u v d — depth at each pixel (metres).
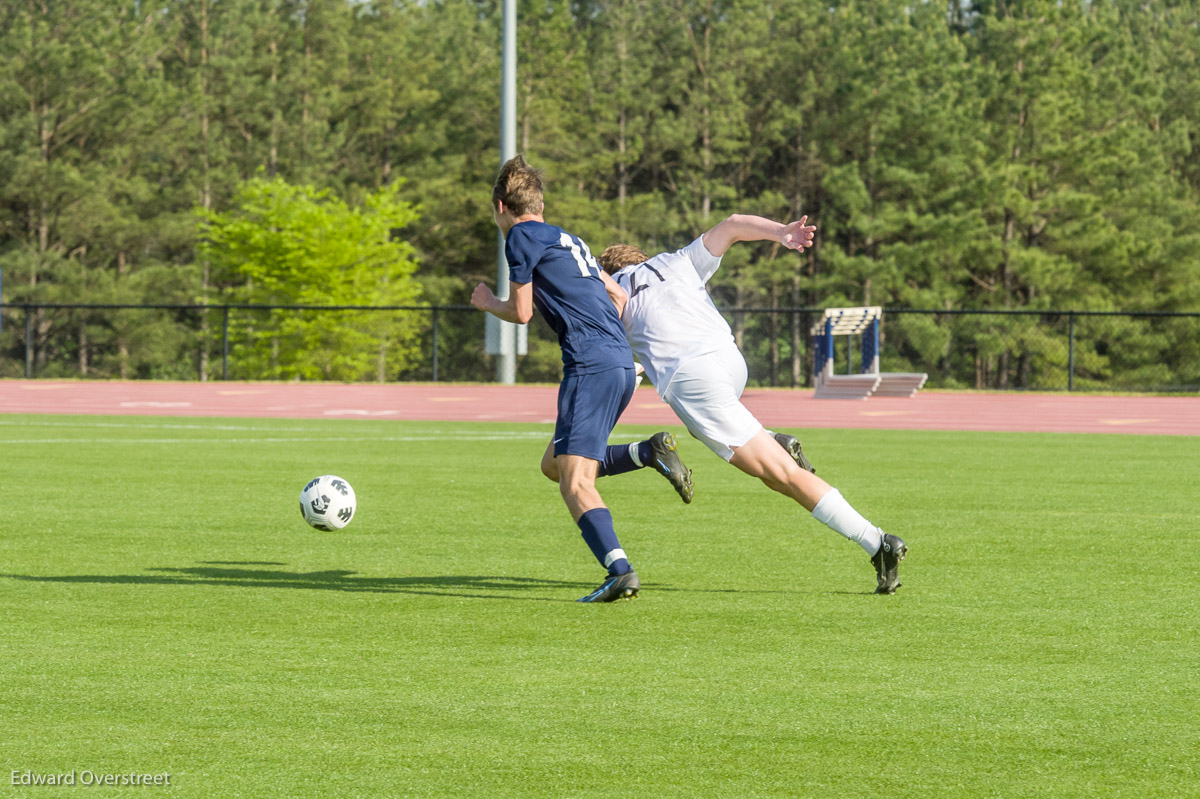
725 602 16.09
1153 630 14.55
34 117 146.88
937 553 20.02
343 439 40.88
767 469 16.39
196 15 169.38
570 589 17.00
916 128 143.25
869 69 146.75
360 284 121.00
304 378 107.00
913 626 14.71
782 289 161.50
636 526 22.70
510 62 72.75
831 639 14.03
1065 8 140.62
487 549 20.36
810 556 19.66
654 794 9.22
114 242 155.88
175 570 18.34
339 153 170.25
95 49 151.12
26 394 67.38
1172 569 18.61
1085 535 21.91
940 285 138.50
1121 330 131.62
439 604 15.94
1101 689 12.01
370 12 176.75
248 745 10.27
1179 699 11.67
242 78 161.12
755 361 164.00
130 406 58.53
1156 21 193.25
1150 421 52.03
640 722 10.89
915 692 11.88
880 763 9.89
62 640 13.90
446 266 165.50
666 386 16.58
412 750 10.15
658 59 169.50
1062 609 15.72
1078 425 49.81
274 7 168.88
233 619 15.01
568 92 162.50
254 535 21.67
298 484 28.61
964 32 190.50
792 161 177.38
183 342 152.38
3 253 152.25
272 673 12.48
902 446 39.97
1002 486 29.11
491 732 10.62
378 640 13.93
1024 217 135.38
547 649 13.52
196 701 11.48
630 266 17.75
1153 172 145.50
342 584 17.31
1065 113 135.25
